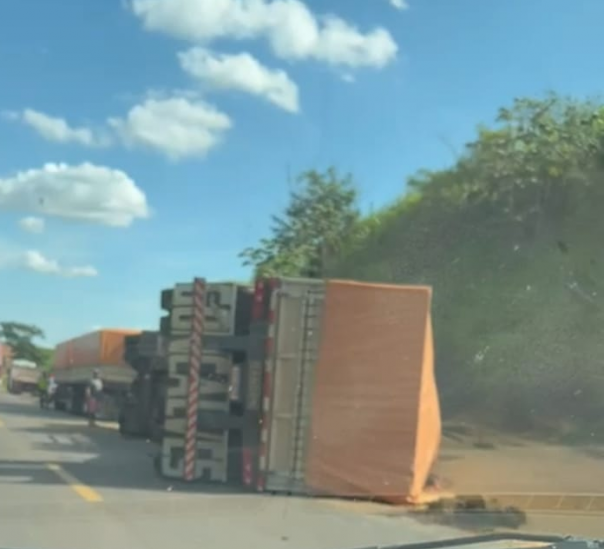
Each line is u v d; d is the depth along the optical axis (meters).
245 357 12.66
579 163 20.75
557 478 12.32
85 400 31.02
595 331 18.84
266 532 9.30
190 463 12.54
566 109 21.39
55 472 13.46
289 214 20.67
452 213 21.20
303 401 12.12
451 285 19.94
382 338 12.05
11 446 17.50
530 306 19.44
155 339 18.34
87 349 32.16
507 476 12.52
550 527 9.98
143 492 11.70
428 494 11.64
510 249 20.48
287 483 11.97
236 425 12.54
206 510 10.52
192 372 12.84
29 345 51.19
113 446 17.83
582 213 20.33
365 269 20.52
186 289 13.16
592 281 19.78
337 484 11.79
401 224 21.36
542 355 18.47
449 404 17.89
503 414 17.31
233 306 12.95
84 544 8.40
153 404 18.58
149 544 8.51
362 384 12.00
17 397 50.53
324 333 12.16
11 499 10.91
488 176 21.30
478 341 18.81
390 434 11.80
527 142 21.31
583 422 16.72
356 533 9.41
